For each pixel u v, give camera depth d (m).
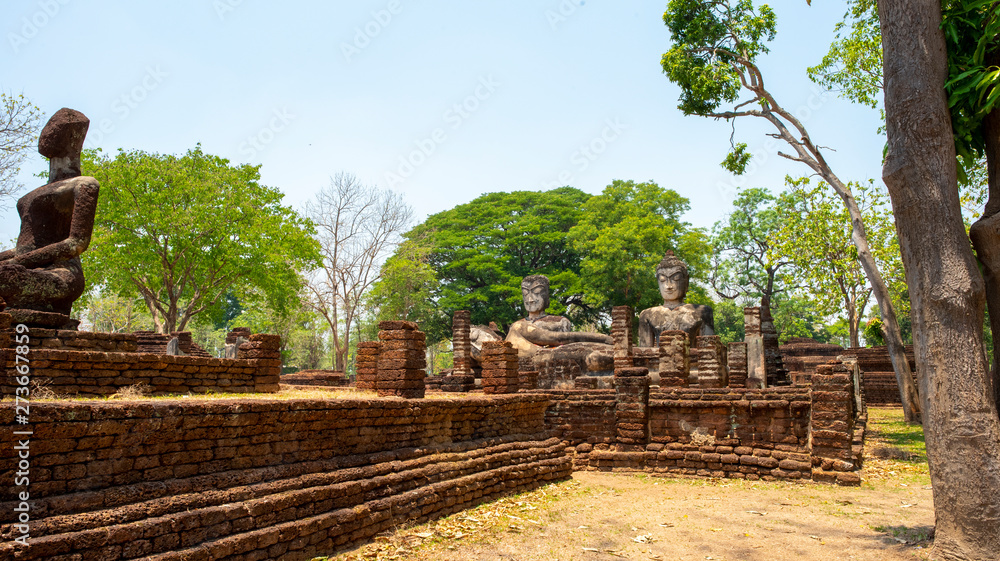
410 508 8.51
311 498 6.95
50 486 4.96
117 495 5.32
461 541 8.12
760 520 9.41
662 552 7.87
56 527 4.81
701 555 7.75
